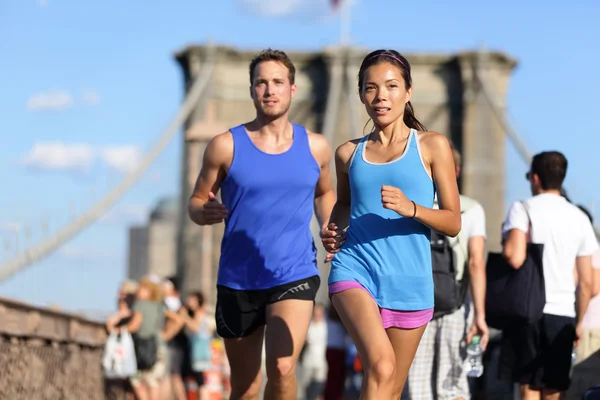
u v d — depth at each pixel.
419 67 126.31
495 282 17.11
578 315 17.55
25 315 22.98
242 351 14.66
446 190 12.05
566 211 17.09
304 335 14.08
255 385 14.88
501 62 124.62
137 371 29.69
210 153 14.46
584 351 19.89
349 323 11.77
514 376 17.06
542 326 16.95
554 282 17.02
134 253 120.44
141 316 29.28
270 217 14.26
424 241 12.20
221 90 125.56
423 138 12.14
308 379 39.25
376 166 12.14
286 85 14.51
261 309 14.32
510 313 16.80
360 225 12.22
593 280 18.73
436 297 16.25
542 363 16.94
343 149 12.57
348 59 126.25
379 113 12.09
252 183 14.26
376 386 11.32
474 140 123.25
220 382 40.72
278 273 14.15
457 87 126.19
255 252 14.23
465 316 17.64
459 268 17.22
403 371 12.34
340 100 126.88
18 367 21.83
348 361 55.34
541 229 17.03
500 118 105.62
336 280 12.11
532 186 17.66
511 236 17.06
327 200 15.28
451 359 16.86
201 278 110.69
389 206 11.50
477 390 23.78
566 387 17.06
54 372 26.67
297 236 14.32
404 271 12.08
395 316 12.13
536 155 17.42
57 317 27.22
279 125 14.52
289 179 14.30
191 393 33.78
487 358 23.36
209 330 33.97
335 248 12.39
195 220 14.74
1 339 20.28
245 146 14.41
